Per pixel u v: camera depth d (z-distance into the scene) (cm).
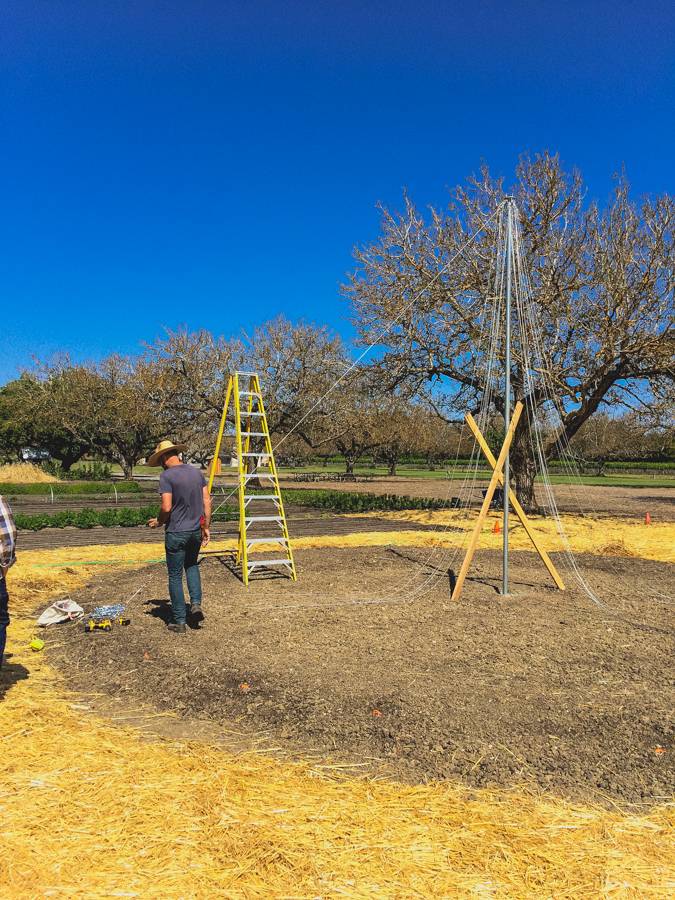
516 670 442
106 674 446
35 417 3709
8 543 384
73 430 3656
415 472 5522
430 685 410
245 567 729
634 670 448
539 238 1587
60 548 1066
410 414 4403
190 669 442
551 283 1566
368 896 216
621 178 1561
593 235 1603
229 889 217
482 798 284
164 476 535
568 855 243
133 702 396
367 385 1836
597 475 5481
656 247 1498
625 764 315
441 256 1648
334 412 3064
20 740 332
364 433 4044
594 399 1691
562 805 279
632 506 2325
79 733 345
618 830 260
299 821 260
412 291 1666
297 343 2870
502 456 666
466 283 1585
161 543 1162
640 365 1730
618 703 388
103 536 1298
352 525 1523
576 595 686
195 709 382
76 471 3675
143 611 613
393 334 1695
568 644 505
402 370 1744
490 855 242
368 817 265
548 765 312
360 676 425
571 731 348
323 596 666
